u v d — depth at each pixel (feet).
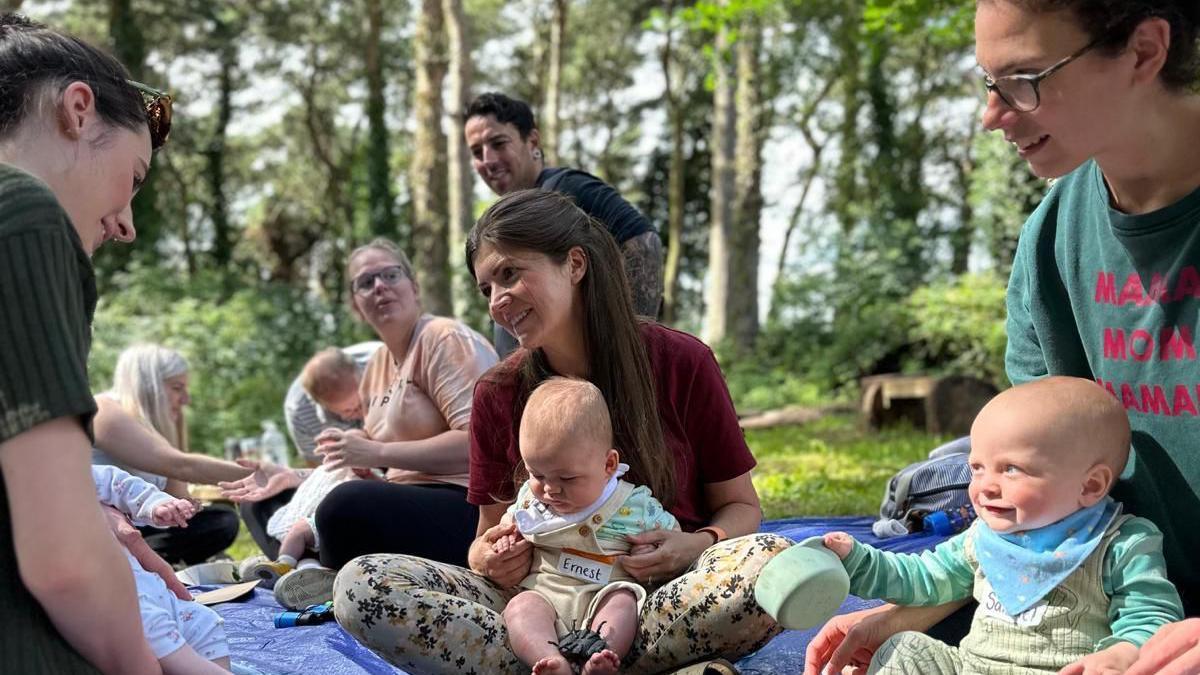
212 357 57.41
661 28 44.11
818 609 7.39
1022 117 6.90
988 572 7.66
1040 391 7.56
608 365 9.34
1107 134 6.90
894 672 7.60
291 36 105.50
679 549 8.81
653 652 8.49
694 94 108.58
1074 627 7.30
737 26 47.98
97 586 5.50
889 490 15.49
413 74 109.19
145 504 10.07
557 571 8.89
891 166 79.46
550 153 81.41
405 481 13.98
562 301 9.22
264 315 63.57
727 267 73.87
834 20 78.74
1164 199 7.39
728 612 8.21
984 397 40.47
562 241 9.18
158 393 16.79
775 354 66.49
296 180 126.72
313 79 111.45
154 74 101.76
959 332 52.29
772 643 10.07
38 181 5.68
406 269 14.74
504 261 9.11
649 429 9.30
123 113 6.51
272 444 30.81
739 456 9.75
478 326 62.23
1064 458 7.32
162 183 105.50
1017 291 8.89
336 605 8.54
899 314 57.57
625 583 8.64
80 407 5.42
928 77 100.27
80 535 5.40
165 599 7.80
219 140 111.55
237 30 103.91
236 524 17.33
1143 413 7.80
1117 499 8.15
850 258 65.05
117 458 15.83
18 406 5.31
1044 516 7.41
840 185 87.15
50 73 6.23
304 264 132.98
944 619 8.50
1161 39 6.61
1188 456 7.61
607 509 8.75
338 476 15.48
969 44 38.34
